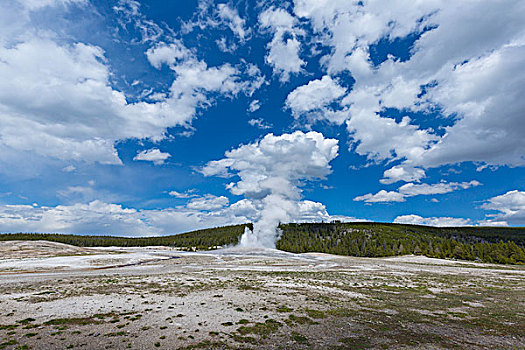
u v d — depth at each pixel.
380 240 141.00
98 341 12.97
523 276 45.28
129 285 28.59
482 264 69.69
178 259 69.75
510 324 17.66
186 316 17.45
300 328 15.72
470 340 14.52
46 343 12.59
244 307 20.20
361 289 29.92
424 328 16.34
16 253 74.19
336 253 117.88
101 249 105.75
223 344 13.07
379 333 15.15
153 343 12.90
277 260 69.94
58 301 20.61
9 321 15.62
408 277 40.78
